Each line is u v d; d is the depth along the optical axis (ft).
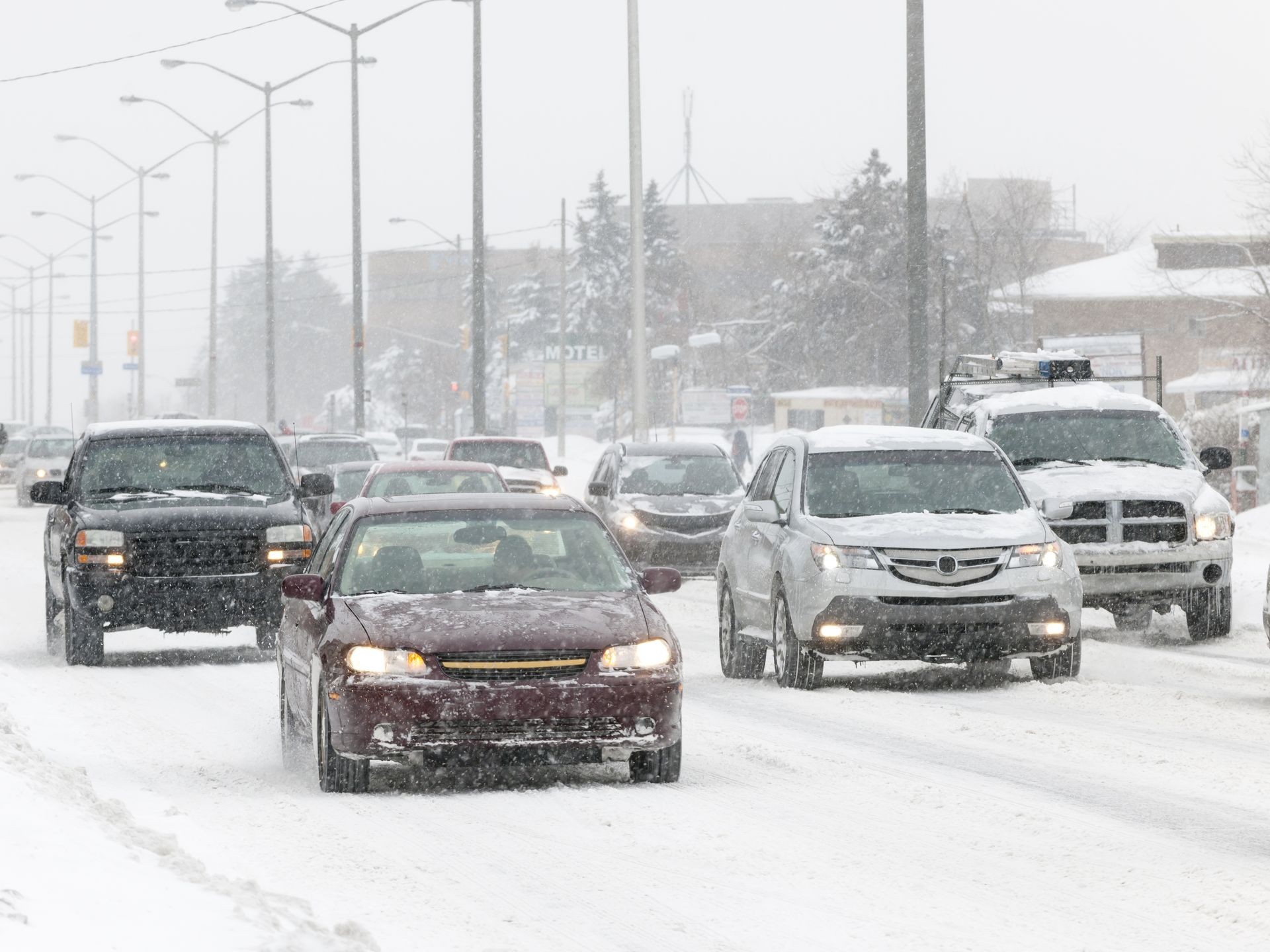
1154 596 175.83
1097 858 81.15
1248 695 139.74
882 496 151.94
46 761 101.65
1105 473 180.24
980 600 141.90
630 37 353.92
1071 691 141.49
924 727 124.57
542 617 100.68
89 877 66.69
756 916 71.15
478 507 113.80
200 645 194.49
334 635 101.09
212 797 100.12
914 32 259.39
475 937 67.82
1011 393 221.05
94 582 168.55
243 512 173.06
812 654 145.69
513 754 98.84
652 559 255.70
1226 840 84.84
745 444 544.62
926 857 82.07
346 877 78.64
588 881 77.71
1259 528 288.71
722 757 112.57
